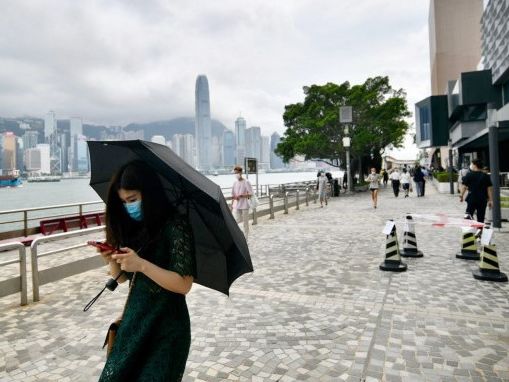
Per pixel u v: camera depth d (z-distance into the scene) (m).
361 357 3.59
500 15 27.55
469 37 76.12
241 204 10.33
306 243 9.55
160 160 1.74
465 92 32.88
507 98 30.36
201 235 2.05
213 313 4.84
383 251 8.35
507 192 12.78
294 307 5.02
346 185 34.38
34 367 3.52
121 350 1.75
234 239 1.90
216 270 2.07
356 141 29.23
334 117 28.69
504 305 4.88
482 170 9.23
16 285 5.20
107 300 5.48
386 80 31.23
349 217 14.72
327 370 3.37
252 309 4.97
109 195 1.88
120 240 1.87
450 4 76.75
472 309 4.77
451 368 3.35
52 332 4.32
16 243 5.20
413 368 3.36
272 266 7.28
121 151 2.21
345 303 5.12
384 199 23.47
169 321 1.80
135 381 1.70
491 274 6.03
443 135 43.56
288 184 32.81
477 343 3.82
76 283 6.38
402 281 6.06
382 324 4.37
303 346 3.86
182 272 1.71
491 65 31.52
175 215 1.83
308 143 29.72
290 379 3.23
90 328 4.44
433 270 6.68
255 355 3.68
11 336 4.22
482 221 9.23
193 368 3.44
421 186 24.27
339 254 8.20
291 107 34.53
